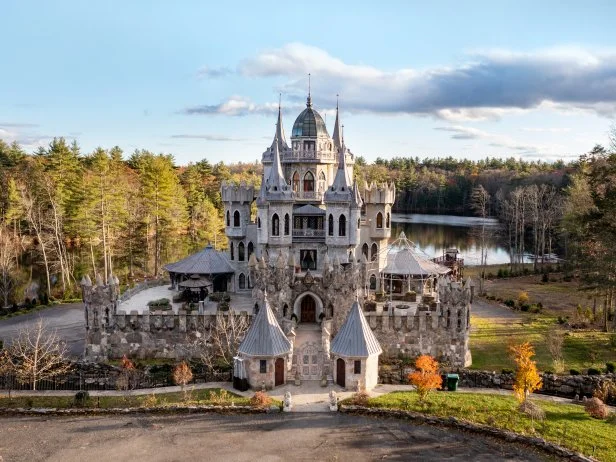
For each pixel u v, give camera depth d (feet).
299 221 258.98
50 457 125.80
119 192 375.66
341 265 224.33
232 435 137.80
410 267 267.59
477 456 126.41
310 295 219.41
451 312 201.16
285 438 136.05
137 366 195.31
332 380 178.91
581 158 301.84
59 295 304.30
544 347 212.43
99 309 203.00
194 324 206.18
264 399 155.84
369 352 170.50
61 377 181.06
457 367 191.93
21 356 187.73
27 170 413.80
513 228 543.80
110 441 134.41
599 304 282.97
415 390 169.07
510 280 364.38
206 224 467.93
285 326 206.08
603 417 148.25
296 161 265.13
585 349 207.72
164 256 429.79
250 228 268.62
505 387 176.65
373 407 153.38
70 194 391.45
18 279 339.77
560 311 273.75
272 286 210.38
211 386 176.24
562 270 380.99
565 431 136.56
